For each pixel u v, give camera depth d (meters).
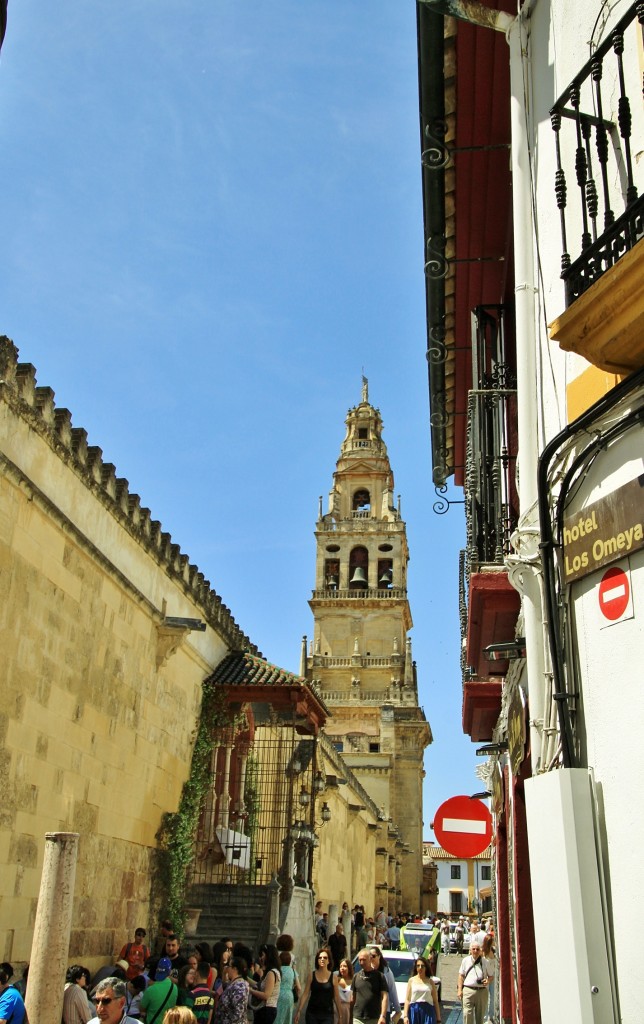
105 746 16.75
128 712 17.88
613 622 5.20
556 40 6.86
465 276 12.51
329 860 42.78
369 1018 12.12
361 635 79.12
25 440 13.75
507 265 10.99
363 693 76.88
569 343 5.25
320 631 79.94
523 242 6.97
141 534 18.34
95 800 16.23
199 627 19.67
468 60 9.25
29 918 13.63
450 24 8.88
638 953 4.59
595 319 5.04
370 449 87.50
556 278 6.52
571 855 4.97
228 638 24.41
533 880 5.38
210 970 12.84
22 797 13.61
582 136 6.30
